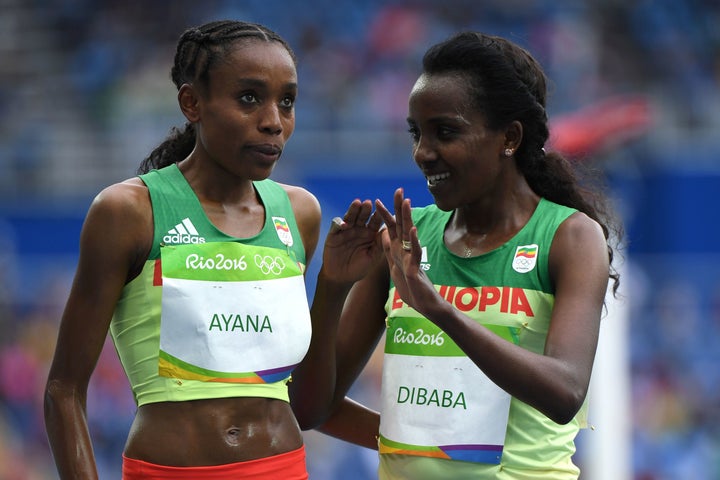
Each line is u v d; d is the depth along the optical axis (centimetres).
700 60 5006
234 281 1120
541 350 1143
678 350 3694
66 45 5228
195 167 1156
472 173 1130
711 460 3747
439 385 1150
